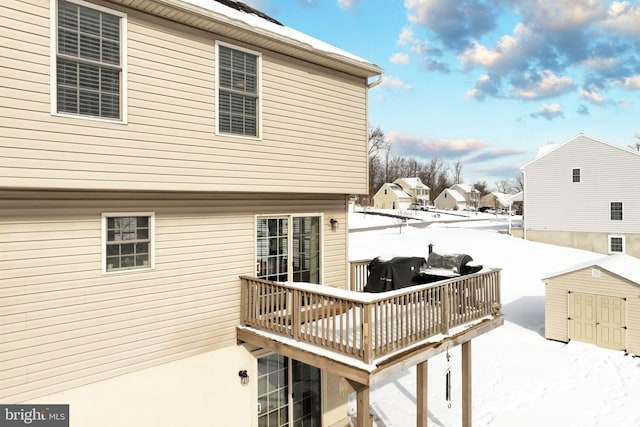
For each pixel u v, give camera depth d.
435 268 9.09
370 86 9.36
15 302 5.31
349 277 9.71
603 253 27.03
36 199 5.48
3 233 5.24
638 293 12.29
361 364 5.66
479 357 12.48
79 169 5.41
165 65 6.22
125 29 5.82
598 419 8.75
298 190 7.97
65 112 5.35
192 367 6.93
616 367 11.47
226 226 7.47
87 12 5.53
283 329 6.84
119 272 6.18
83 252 5.86
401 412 9.27
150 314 6.49
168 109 6.25
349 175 8.95
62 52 5.32
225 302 7.41
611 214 26.80
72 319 5.75
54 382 5.59
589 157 27.64
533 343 13.60
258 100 7.38
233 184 7.00
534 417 8.89
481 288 8.16
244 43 7.15
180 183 6.36
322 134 8.42
